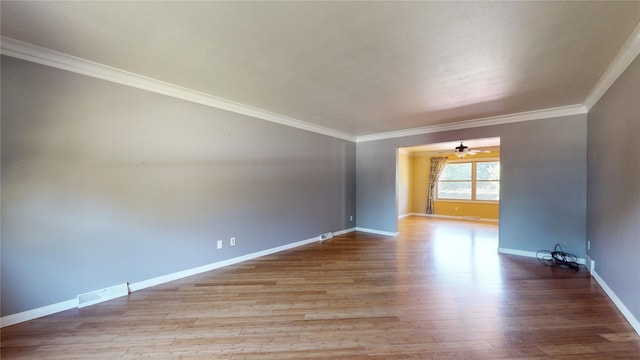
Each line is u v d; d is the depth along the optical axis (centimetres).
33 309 232
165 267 317
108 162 273
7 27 194
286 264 387
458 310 249
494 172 826
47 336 207
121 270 283
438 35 200
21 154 227
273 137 446
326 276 339
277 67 260
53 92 241
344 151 609
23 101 227
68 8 171
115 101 278
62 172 246
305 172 509
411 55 233
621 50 220
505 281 321
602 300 268
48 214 239
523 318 233
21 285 227
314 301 269
